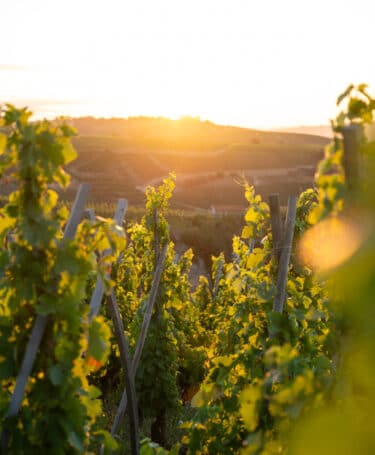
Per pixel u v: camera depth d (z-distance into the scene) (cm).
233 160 11875
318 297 552
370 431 131
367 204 132
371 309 116
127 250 1101
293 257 562
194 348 1091
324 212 210
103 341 318
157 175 10538
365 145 189
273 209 484
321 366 402
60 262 297
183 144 12750
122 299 1042
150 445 479
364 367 141
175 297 923
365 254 116
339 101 224
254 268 537
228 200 9031
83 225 311
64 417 307
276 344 471
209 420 460
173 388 863
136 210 3203
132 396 490
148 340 861
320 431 134
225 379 466
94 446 384
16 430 298
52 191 307
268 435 288
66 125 294
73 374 317
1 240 317
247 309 522
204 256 2683
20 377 296
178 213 3162
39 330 299
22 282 302
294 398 221
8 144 290
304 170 11062
